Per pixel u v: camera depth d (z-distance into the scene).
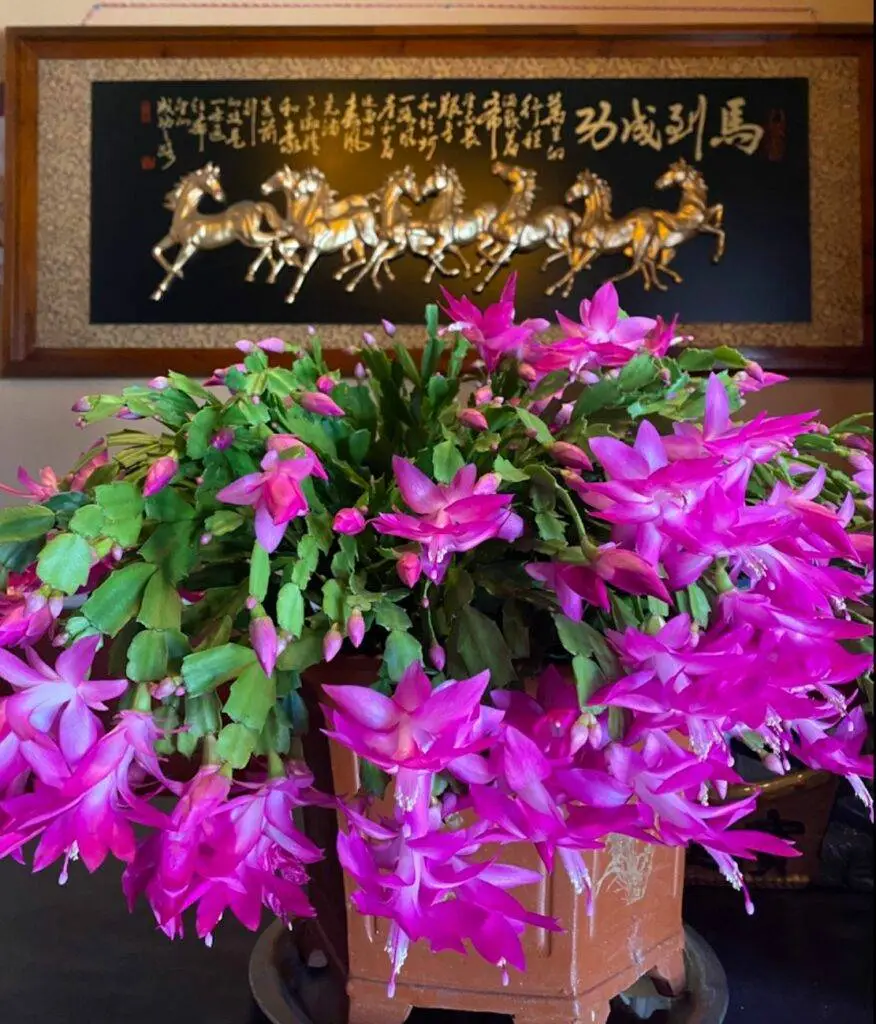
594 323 0.49
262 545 0.35
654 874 0.54
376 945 0.50
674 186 1.37
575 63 1.38
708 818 0.36
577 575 0.35
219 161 1.39
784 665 0.34
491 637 0.38
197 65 1.40
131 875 0.34
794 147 1.37
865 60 1.36
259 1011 0.58
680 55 1.38
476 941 0.34
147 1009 0.59
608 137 1.37
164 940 0.67
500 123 1.38
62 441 1.37
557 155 1.38
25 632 0.33
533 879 0.37
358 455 0.47
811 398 1.35
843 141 1.36
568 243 1.36
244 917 0.33
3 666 0.32
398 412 0.52
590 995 0.50
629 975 0.53
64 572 0.34
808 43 1.37
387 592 0.40
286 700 0.39
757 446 0.37
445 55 1.38
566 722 0.34
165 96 1.40
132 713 0.33
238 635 0.41
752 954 0.64
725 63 1.38
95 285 1.38
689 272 1.36
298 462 0.35
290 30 1.38
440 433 0.46
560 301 1.36
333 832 0.49
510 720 0.36
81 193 1.39
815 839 0.73
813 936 0.66
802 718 0.36
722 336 1.35
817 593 0.36
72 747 0.33
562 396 0.54
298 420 0.42
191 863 0.32
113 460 0.43
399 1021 0.50
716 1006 0.56
